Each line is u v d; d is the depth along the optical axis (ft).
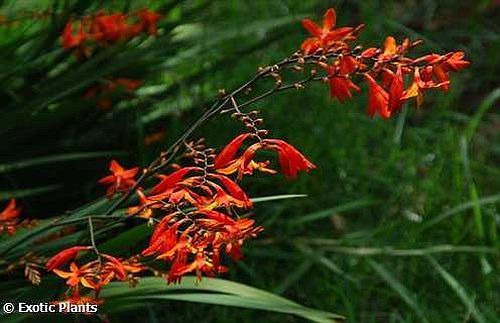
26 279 8.34
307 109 14.58
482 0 18.57
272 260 12.24
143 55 10.77
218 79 14.40
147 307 10.66
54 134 11.14
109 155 11.21
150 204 6.78
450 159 14.34
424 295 11.90
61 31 10.38
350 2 17.87
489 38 17.87
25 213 11.21
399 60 6.80
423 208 13.12
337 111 14.60
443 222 12.89
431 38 18.12
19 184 11.10
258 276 11.58
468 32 18.20
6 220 8.14
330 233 12.91
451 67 6.77
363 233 12.66
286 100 14.46
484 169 14.29
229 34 12.13
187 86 12.33
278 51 15.47
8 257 8.11
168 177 6.68
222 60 12.40
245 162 6.56
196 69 14.69
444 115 15.52
